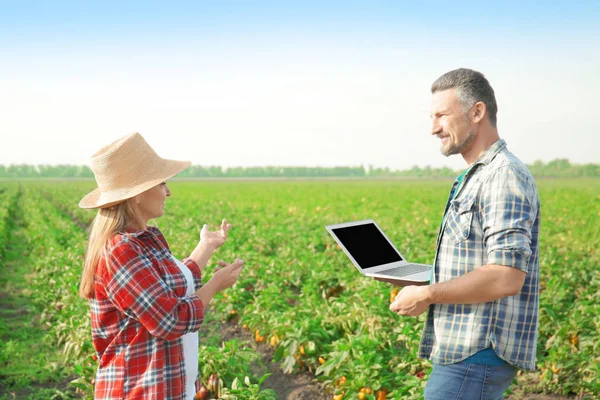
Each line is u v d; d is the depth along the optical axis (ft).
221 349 20.42
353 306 25.35
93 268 10.34
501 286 9.91
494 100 11.03
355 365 19.43
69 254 42.91
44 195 202.59
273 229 63.52
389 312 24.89
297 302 31.91
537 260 11.05
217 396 19.01
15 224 90.48
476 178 10.84
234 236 53.42
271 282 33.91
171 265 10.86
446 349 10.87
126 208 10.57
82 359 23.63
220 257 39.22
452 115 10.90
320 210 110.83
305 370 23.77
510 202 10.16
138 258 10.11
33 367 24.85
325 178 641.40
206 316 31.81
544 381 21.49
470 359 10.72
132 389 10.10
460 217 10.83
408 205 129.70
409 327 22.21
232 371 20.08
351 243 13.44
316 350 23.35
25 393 22.67
